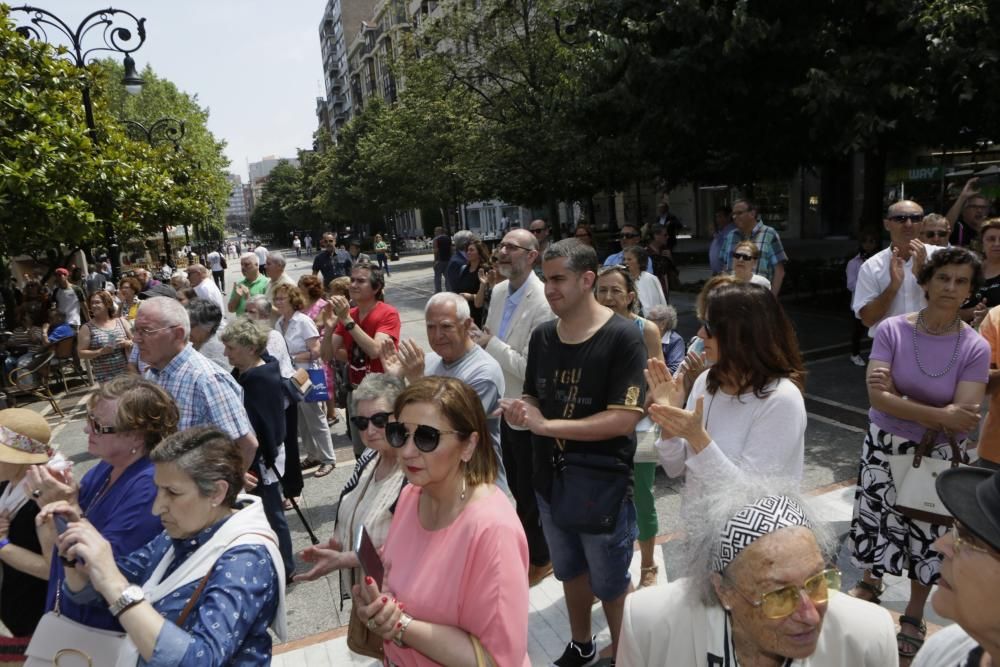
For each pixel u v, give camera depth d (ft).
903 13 26.63
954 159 48.98
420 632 6.25
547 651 11.48
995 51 24.16
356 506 9.12
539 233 38.50
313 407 20.33
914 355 10.11
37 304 41.86
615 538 9.55
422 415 6.56
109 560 6.49
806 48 28.71
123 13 39.55
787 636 4.86
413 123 80.94
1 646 9.39
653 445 11.31
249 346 13.52
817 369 27.58
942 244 17.15
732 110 32.63
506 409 9.59
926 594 10.18
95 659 7.41
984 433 11.63
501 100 62.64
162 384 11.84
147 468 8.30
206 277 30.91
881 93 26.30
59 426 30.35
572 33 40.63
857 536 10.82
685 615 5.46
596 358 9.48
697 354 9.94
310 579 8.04
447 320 11.64
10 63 32.12
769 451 7.60
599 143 40.86
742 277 17.92
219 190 139.33
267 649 7.03
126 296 34.35
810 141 32.71
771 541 4.83
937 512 9.53
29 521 9.15
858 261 27.12
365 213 149.69
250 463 12.25
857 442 19.51
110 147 44.16
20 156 30.19
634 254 19.90
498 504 6.65
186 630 6.57
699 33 29.91
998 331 11.45
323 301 25.96
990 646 3.85
